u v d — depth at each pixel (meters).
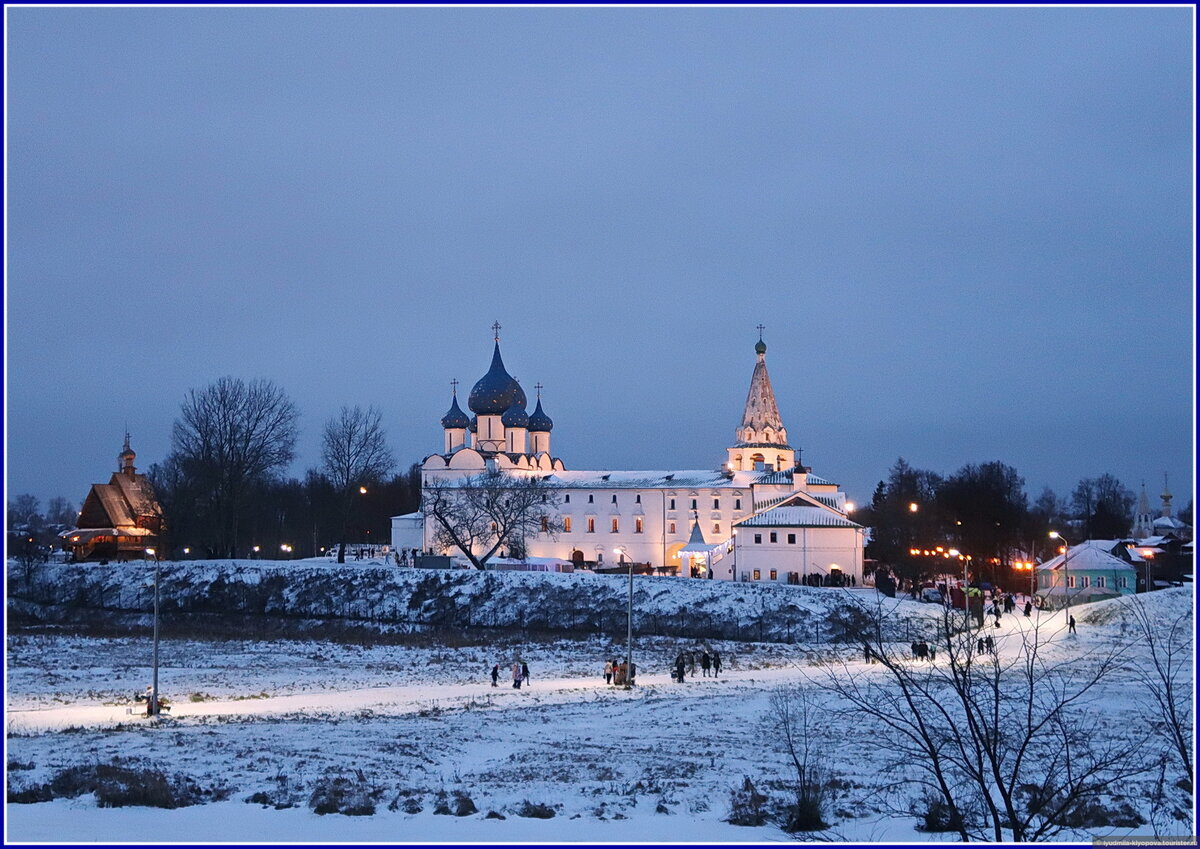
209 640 107.31
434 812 35.69
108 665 90.81
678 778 43.28
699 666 93.81
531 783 42.00
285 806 36.09
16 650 96.75
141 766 43.19
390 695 75.12
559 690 77.31
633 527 178.00
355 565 137.38
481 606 123.88
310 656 99.12
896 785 37.09
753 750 50.50
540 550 179.25
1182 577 144.50
